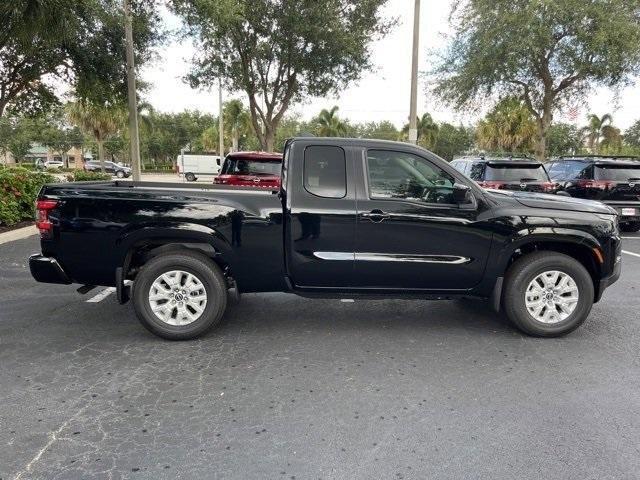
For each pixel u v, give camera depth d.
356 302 6.00
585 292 4.75
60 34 9.84
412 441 3.06
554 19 14.96
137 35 14.03
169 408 3.43
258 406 3.47
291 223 4.61
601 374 4.03
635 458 2.91
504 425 3.25
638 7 15.48
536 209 4.73
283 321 5.29
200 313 4.66
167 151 69.88
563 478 2.73
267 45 14.60
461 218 4.66
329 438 3.09
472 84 17.05
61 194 4.57
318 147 4.70
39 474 2.72
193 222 4.55
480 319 5.40
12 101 15.89
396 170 4.73
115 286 4.70
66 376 3.91
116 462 2.83
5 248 8.99
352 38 14.48
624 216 11.11
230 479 2.70
